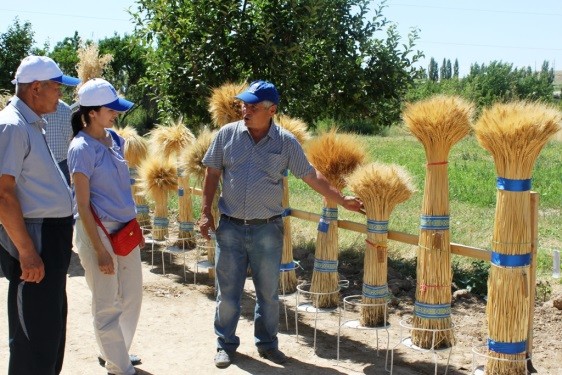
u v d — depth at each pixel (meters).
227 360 5.18
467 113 4.79
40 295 4.00
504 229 4.46
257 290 5.27
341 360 5.32
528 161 4.40
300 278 7.78
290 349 5.56
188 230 8.34
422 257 5.00
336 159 5.53
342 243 9.03
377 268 5.23
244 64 8.43
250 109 4.95
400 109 9.36
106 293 4.73
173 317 6.39
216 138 5.20
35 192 3.99
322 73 8.94
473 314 6.45
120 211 4.73
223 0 8.17
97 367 5.19
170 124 8.88
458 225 10.52
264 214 5.11
